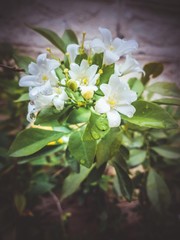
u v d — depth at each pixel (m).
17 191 0.21
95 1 0.28
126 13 0.29
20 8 0.27
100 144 0.14
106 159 0.14
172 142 0.22
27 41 0.27
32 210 0.22
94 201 0.23
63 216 0.22
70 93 0.13
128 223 0.23
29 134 0.14
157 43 0.30
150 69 0.17
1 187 0.21
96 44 0.13
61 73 0.14
